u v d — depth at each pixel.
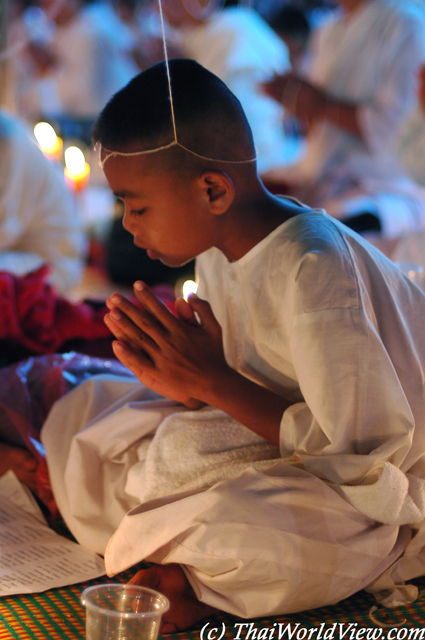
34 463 1.81
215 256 1.64
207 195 1.40
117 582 1.49
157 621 1.13
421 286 2.21
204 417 1.59
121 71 5.34
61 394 1.91
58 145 4.25
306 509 1.32
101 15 5.32
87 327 2.34
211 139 1.36
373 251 1.50
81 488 1.61
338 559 1.33
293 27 4.04
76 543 1.64
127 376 1.97
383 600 1.46
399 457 1.35
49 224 3.21
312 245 1.39
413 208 3.27
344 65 3.49
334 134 3.47
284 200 1.57
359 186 3.38
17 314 2.24
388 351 1.42
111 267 4.01
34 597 1.41
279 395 1.54
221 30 4.32
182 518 1.30
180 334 1.43
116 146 1.36
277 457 1.51
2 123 3.07
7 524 1.68
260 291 1.47
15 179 3.03
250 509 1.29
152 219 1.42
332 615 1.41
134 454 1.64
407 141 3.23
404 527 1.49
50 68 5.06
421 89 2.87
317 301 1.33
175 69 1.39
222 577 1.31
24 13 4.89
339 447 1.33
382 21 3.39
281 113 4.48
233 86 4.29
